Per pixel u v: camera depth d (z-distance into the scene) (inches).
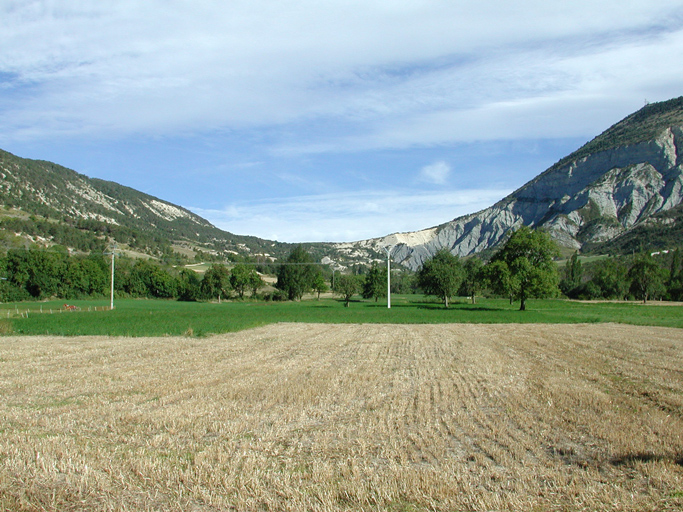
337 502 315.6
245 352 1083.9
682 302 4165.8
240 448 417.1
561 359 968.9
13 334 1498.5
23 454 402.0
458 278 3513.8
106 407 560.7
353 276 4047.7
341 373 792.3
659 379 745.0
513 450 409.4
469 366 873.5
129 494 331.9
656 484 337.1
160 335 1471.5
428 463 379.9
